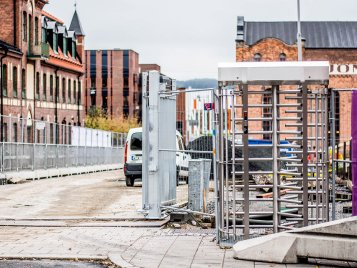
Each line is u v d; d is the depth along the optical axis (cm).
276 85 1528
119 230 1858
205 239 1664
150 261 1394
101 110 13000
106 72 16525
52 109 7888
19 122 4744
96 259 1442
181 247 1550
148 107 2108
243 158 1531
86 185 3922
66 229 1894
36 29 7250
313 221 1602
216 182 1611
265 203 2411
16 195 3125
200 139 2291
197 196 2044
